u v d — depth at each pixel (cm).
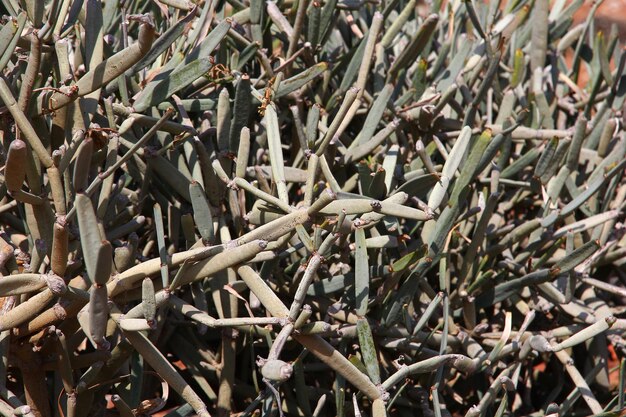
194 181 72
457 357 74
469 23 100
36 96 71
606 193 89
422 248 74
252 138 83
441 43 98
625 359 75
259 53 83
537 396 90
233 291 73
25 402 74
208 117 82
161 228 70
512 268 84
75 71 76
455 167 74
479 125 90
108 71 67
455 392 84
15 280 66
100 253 61
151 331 75
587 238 89
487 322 86
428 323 82
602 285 84
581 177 93
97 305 63
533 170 91
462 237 83
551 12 102
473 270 83
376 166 81
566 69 102
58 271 66
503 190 88
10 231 76
